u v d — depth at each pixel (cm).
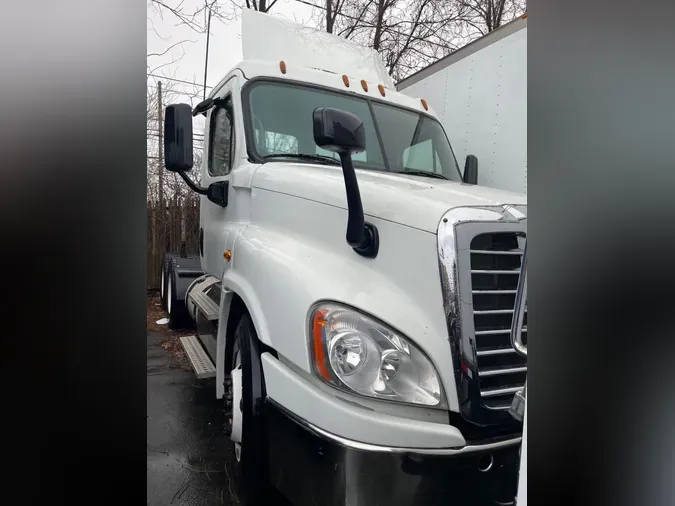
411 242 199
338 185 232
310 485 181
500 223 198
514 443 184
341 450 173
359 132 197
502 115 386
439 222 194
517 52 376
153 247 615
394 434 172
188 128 296
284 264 220
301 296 198
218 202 338
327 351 183
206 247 390
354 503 170
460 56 426
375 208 214
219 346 281
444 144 394
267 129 326
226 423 290
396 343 184
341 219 220
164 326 564
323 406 180
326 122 192
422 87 468
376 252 207
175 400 367
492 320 197
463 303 186
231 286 262
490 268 201
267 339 211
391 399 178
